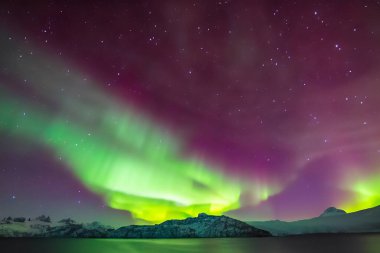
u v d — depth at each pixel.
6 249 82.38
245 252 65.38
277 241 113.81
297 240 115.75
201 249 79.25
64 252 71.75
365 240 95.81
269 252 63.38
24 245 103.00
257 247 81.50
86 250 78.88
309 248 70.56
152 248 86.00
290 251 64.12
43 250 78.50
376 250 60.41
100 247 91.44
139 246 96.00
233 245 95.06
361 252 56.88
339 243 84.62
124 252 71.75
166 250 78.00
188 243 116.50
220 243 110.88
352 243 83.19
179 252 71.00
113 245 102.94
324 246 74.62
